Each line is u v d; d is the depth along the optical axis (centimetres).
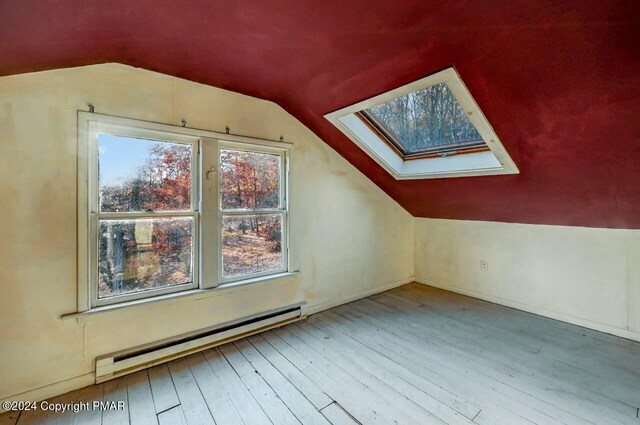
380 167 316
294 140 286
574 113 162
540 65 144
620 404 171
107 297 198
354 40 161
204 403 174
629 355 225
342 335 260
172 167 222
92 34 149
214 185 237
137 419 162
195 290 230
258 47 173
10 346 166
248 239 261
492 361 218
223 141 244
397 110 267
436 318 296
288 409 169
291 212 285
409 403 174
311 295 305
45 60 158
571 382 193
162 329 215
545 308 300
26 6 107
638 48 120
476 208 322
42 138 172
